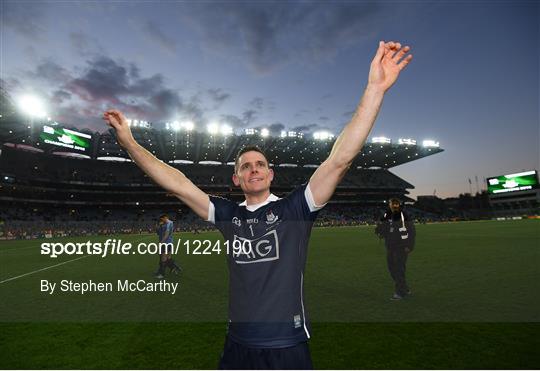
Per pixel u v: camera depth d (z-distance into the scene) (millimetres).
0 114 39031
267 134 52531
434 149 65875
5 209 47188
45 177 53062
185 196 2023
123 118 1993
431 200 80000
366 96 1743
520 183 72188
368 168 81000
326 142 57219
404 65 1785
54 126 47156
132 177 60969
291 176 72500
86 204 55219
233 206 2037
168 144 54812
